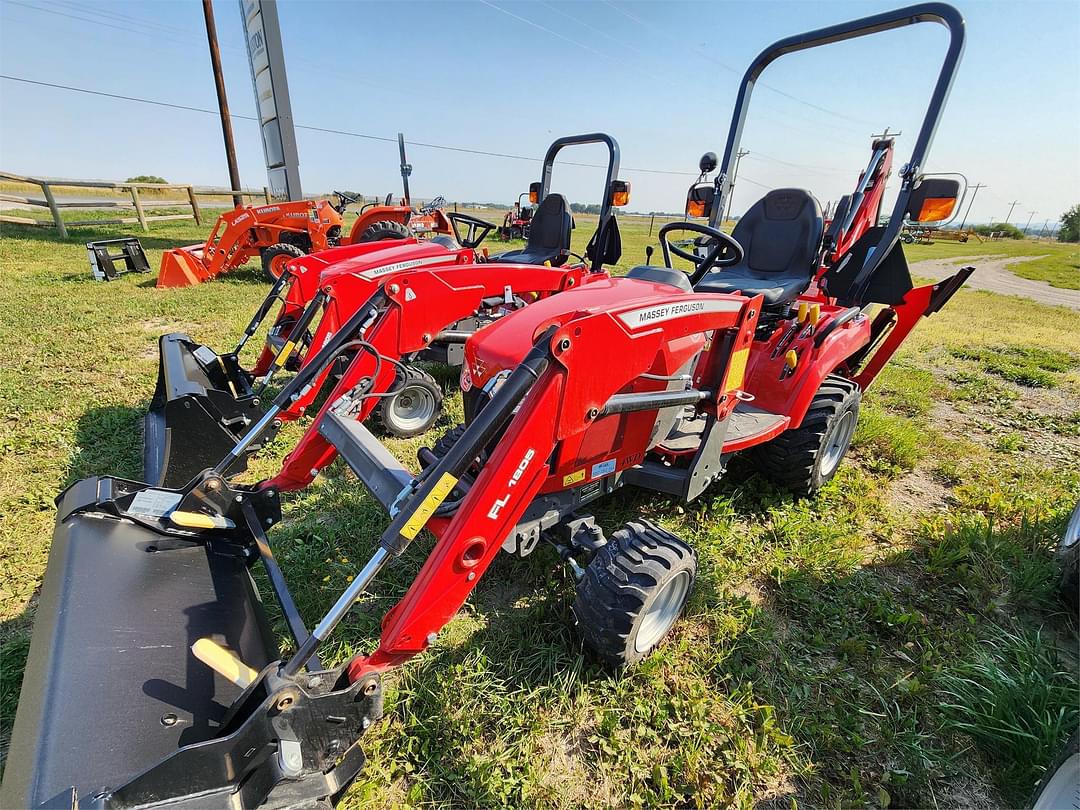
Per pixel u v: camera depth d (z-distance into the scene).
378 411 3.88
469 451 1.57
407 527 1.51
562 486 2.15
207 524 2.07
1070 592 2.60
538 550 2.79
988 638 2.43
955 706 2.04
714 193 4.09
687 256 3.41
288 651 2.20
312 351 3.72
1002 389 5.75
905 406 5.20
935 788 1.85
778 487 3.40
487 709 2.02
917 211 3.27
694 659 2.27
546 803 1.74
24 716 1.32
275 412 2.47
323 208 9.09
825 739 1.97
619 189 4.68
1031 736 1.86
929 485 3.75
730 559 2.87
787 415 3.09
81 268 9.65
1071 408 5.25
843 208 3.88
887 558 2.94
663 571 2.00
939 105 3.17
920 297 3.75
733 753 1.90
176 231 15.20
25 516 2.88
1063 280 21.72
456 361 4.30
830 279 3.68
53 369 4.85
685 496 2.47
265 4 9.75
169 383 3.09
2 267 9.52
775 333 3.26
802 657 2.32
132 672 1.49
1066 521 3.10
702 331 2.20
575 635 2.31
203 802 1.25
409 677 2.11
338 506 3.13
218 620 1.80
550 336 1.67
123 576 1.78
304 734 1.40
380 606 2.44
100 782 1.21
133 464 3.40
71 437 3.68
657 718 2.02
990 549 2.90
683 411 2.75
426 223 9.88
